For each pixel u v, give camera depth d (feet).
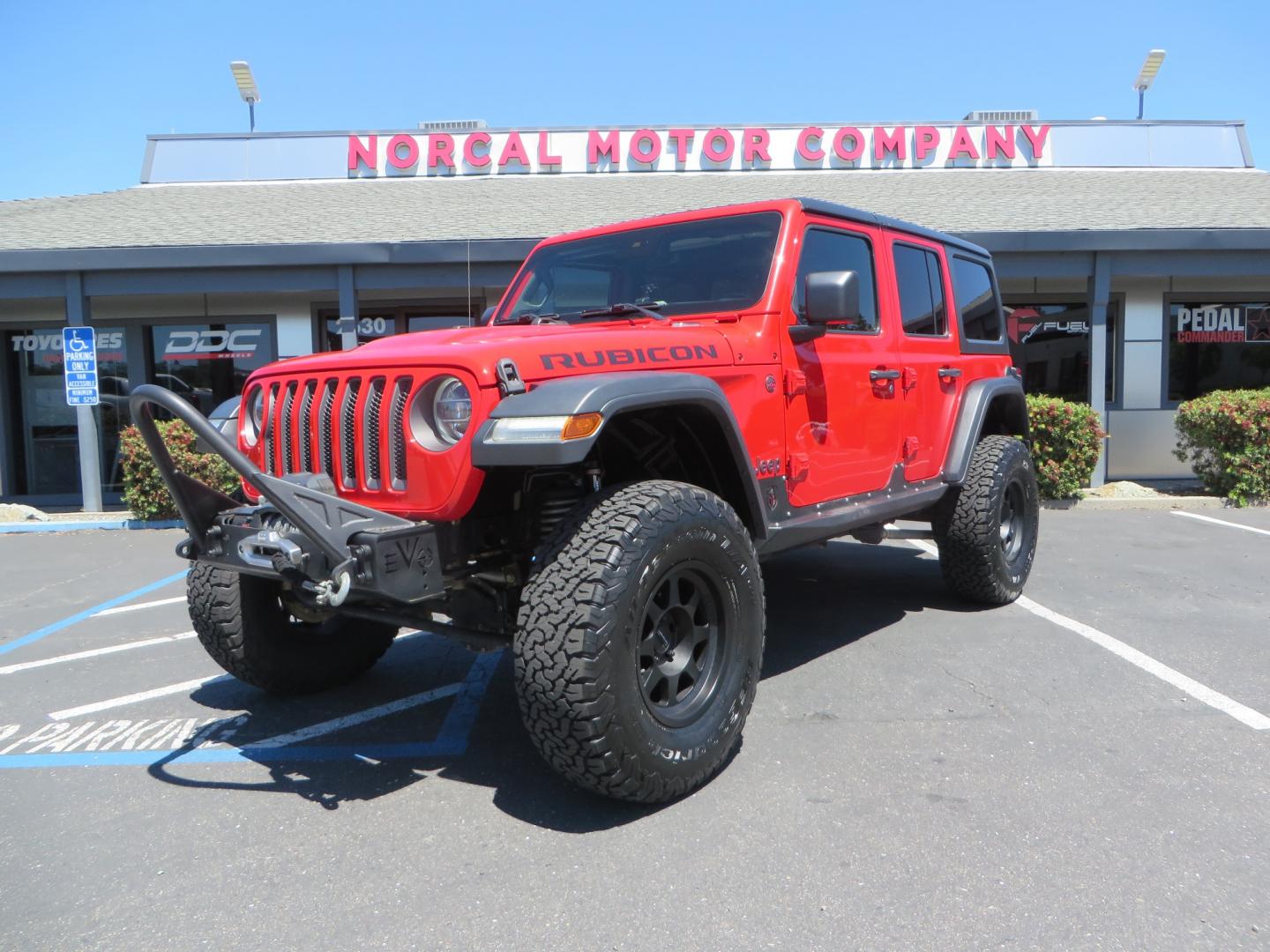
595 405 8.16
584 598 8.21
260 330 40.91
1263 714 11.39
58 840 8.87
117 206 43.32
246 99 66.23
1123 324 41.09
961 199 40.70
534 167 49.78
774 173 49.42
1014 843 8.30
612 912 7.36
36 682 14.15
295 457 9.93
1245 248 33.12
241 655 11.93
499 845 8.54
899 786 9.52
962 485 15.96
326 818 9.23
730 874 7.90
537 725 8.43
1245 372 41.68
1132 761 10.04
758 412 10.98
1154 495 32.76
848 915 7.23
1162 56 65.31
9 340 40.83
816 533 11.79
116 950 7.00
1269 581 19.12
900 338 14.32
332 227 37.29
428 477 8.73
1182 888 7.52
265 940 7.10
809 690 12.57
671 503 8.96
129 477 31.42
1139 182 45.34
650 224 13.14
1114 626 15.60
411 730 11.76
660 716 9.05
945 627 15.72
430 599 8.66
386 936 7.12
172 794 9.91
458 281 34.40
